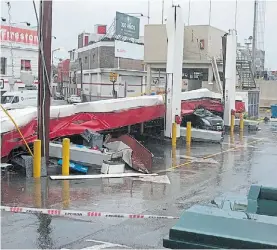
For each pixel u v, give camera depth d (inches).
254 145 883.4
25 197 416.5
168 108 850.8
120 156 576.1
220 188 490.0
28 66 1792.6
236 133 1110.4
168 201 424.8
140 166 568.1
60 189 454.6
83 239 305.0
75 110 626.8
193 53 1768.0
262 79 2391.7
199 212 153.2
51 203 399.2
